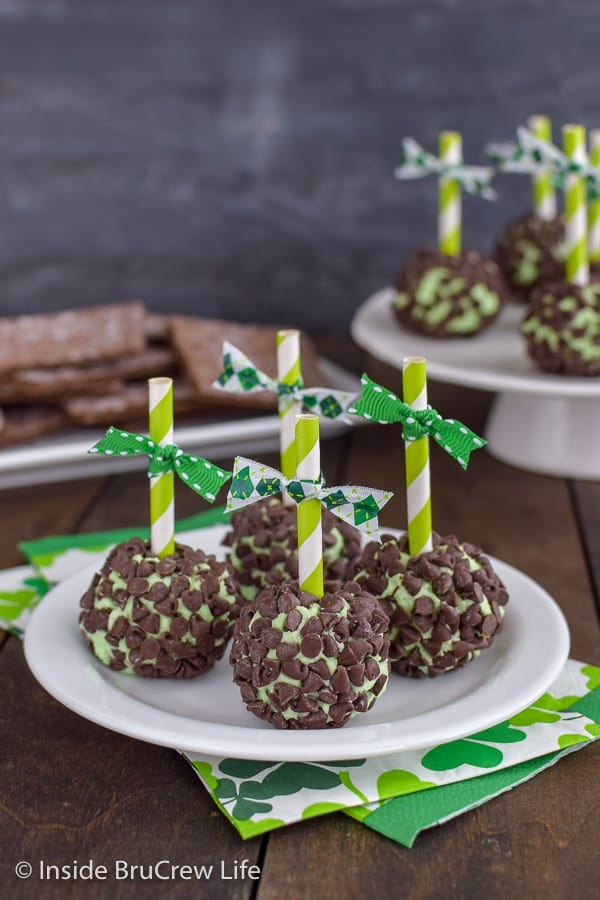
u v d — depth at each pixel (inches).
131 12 28.5
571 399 21.7
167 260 30.2
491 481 21.6
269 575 15.6
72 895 12.2
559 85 28.8
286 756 12.6
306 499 13.5
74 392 22.4
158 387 14.4
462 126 29.2
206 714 14.1
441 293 22.4
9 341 23.0
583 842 12.8
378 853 12.7
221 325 25.0
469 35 28.5
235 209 29.9
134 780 13.7
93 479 22.0
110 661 14.6
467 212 30.0
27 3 28.2
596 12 28.2
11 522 20.2
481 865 12.5
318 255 30.3
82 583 16.1
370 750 12.7
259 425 22.0
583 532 19.6
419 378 14.5
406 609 14.6
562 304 20.4
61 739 14.4
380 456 22.6
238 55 28.8
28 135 29.1
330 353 28.3
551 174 23.9
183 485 21.5
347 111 29.2
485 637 14.6
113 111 29.1
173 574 14.7
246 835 12.6
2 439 21.6
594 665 15.8
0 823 13.1
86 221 29.8
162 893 12.2
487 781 13.4
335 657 13.3
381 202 29.9
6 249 29.9
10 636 16.6
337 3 28.5
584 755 14.1
